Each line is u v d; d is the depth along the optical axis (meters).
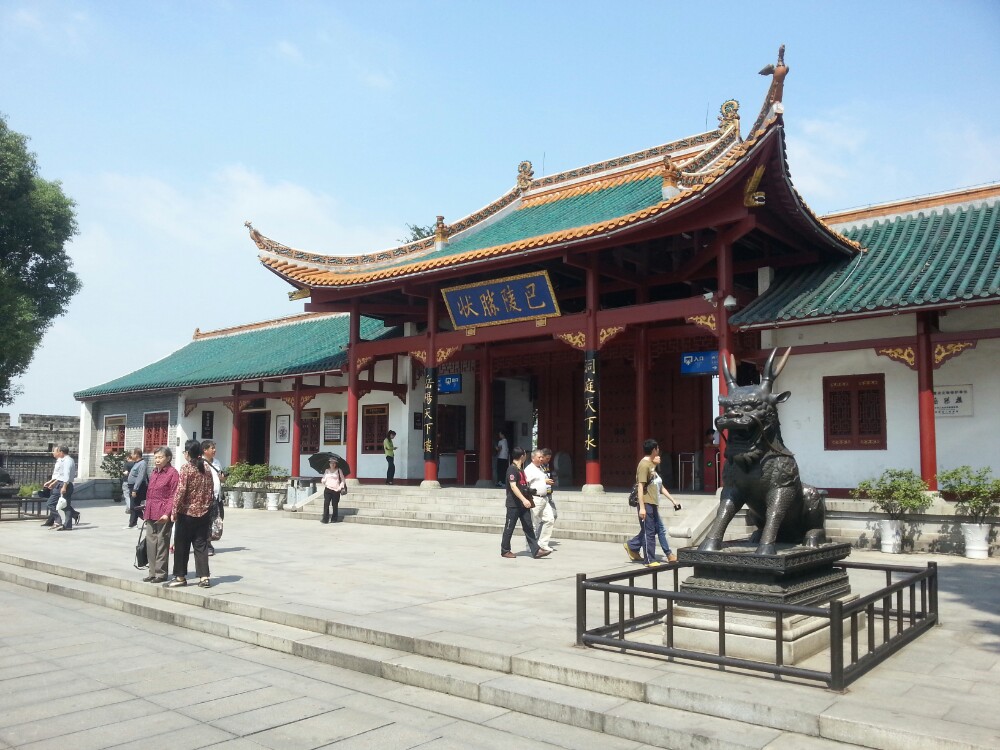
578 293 24.20
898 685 6.50
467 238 26.27
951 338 16.22
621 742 6.05
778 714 5.91
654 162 25.47
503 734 6.23
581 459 28.50
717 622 7.44
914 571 9.02
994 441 16.97
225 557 14.89
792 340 19.55
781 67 15.86
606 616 8.06
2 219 31.36
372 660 7.93
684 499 19.27
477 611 9.62
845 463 18.77
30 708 6.84
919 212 20.61
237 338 38.75
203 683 7.61
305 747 5.92
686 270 20.44
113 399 39.25
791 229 18.86
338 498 22.45
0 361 26.52
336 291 25.00
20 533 20.23
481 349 26.83
